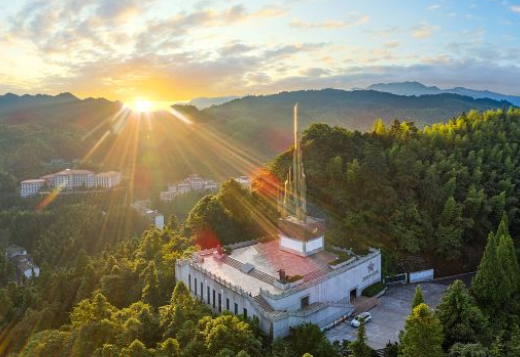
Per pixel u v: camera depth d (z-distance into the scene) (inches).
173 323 2512.3
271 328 2443.4
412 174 4224.9
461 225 3927.2
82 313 2807.6
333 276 2965.1
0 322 3809.1
